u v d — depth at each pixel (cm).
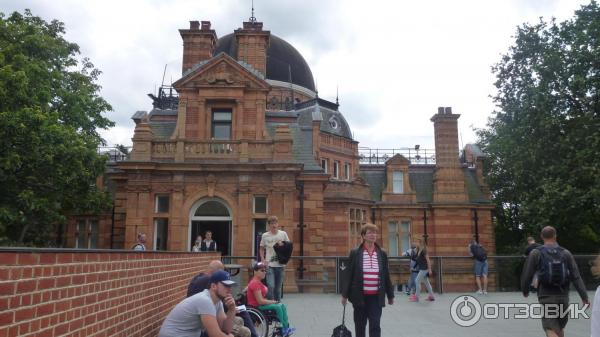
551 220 2375
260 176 2033
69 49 2302
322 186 2281
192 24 2639
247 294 867
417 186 3425
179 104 2233
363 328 730
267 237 1100
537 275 700
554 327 674
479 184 3431
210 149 2067
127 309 596
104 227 2712
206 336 604
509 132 2645
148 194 2008
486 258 1669
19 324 336
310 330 983
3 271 315
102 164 2053
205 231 2031
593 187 2070
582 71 2227
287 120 2461
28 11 2228
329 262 1809
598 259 499
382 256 738
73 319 432
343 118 3978
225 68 2245
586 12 2342
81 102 2206
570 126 2300
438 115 3375
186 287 977
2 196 1775
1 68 1686
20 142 1639
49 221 1942
